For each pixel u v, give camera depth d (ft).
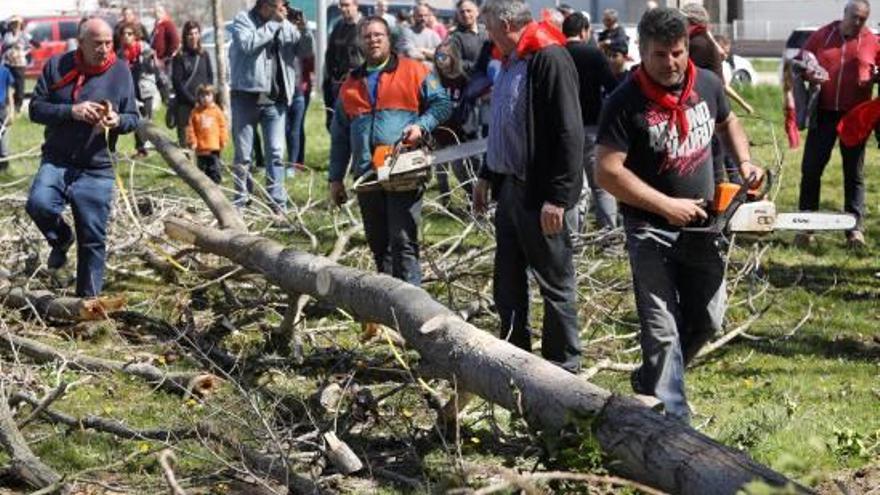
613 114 18.93
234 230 27.58
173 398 22.77
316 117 75.66
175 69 52.80
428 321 19.97
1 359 24.12
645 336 19.11
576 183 21.45
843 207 40.24
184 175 29.55
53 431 20.83
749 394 23.45
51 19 105.50
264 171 48.88
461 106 35.40
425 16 50.31
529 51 21.52
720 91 19.56
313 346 25.99
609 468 16.22
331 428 20.51
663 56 18.60
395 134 26.96
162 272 31.04
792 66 36.68
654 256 19.15
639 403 16.46
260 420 19.58
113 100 27.71
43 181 27.61
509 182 22.09
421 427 20.98
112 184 28.22
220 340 26.37
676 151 18.95
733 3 122.21
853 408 22.53
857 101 36.17
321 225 36.73
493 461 19.54
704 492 14.89
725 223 18.76
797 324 28.45
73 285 30.22
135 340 26.71
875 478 18.43
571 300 22.33
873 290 31.96
